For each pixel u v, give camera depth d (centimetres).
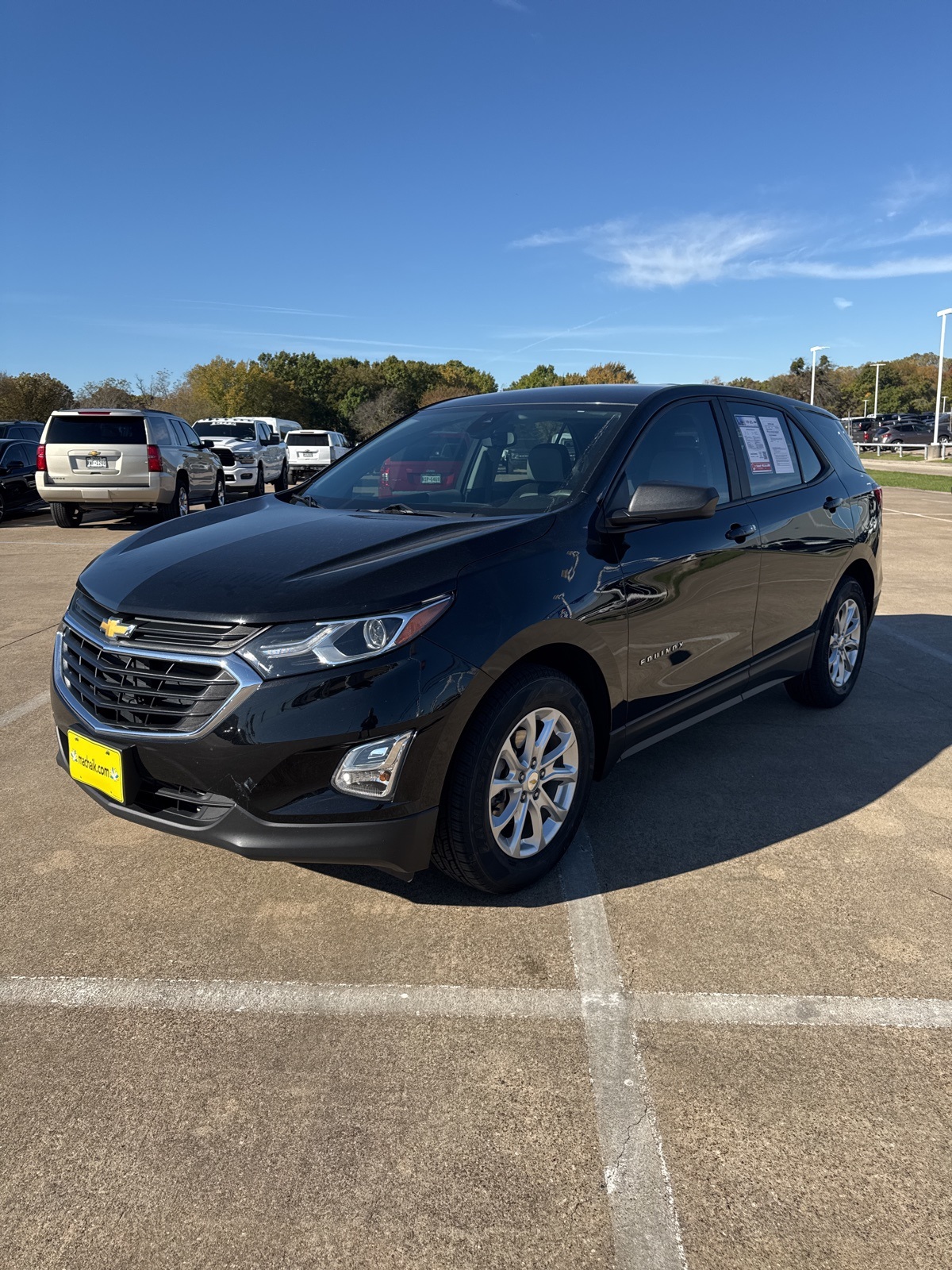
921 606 769
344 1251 166
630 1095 204
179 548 300
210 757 243
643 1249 166
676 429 363
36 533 1295
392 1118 197
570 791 299
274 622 242
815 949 262
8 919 277
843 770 396
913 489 2105
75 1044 221
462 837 264
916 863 313
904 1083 209
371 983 245
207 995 240
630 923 275
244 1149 189
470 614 257
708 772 393
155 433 1286
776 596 402
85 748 270
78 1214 174
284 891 294
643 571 314
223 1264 163
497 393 416
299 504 358
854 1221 172
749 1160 187
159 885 298
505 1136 193
